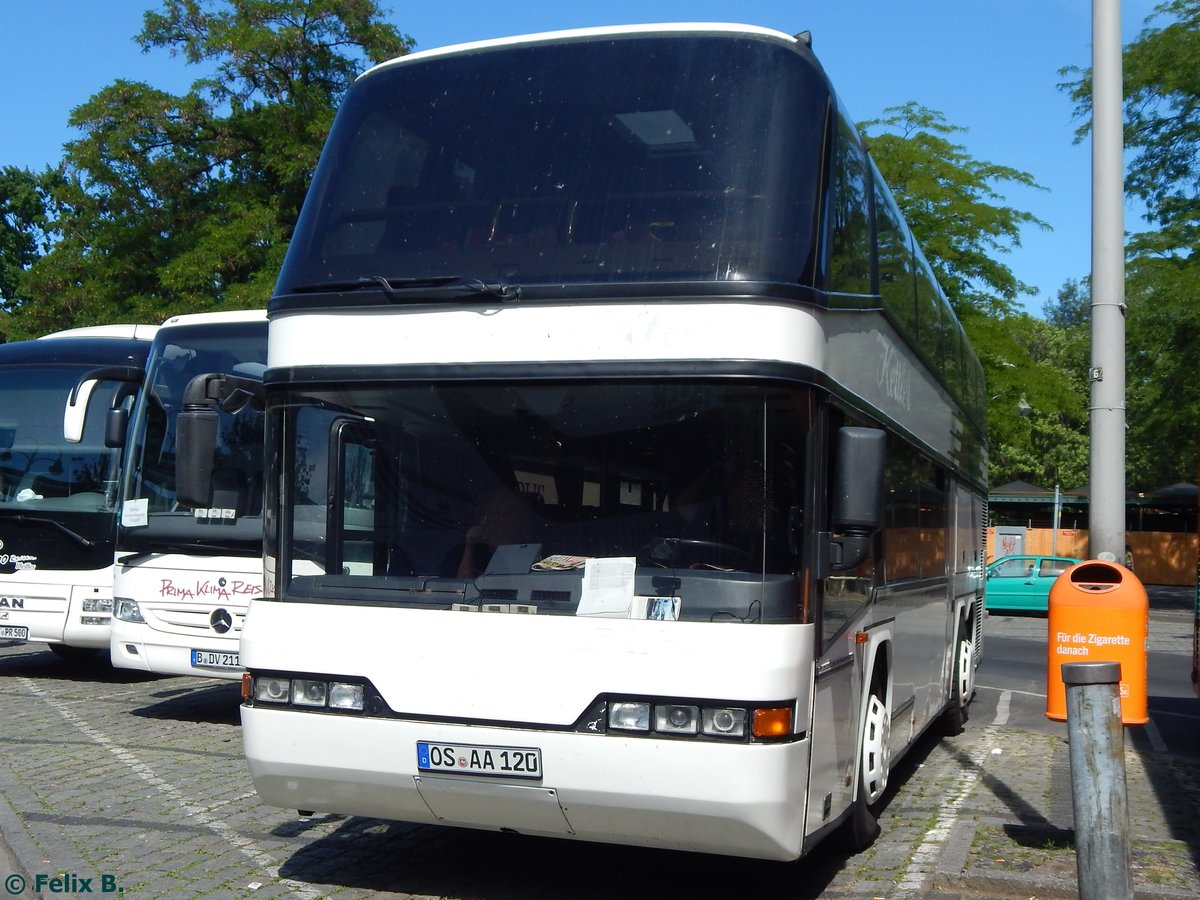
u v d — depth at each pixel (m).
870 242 7.07
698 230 5.60
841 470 5.50
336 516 5.89
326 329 5.95
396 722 5.52
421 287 5.80
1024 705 15.23
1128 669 7.16
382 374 5.82
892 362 7.83
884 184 8.10
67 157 29.45
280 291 6.11
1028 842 7.02
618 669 5.24
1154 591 44.62
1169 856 6.74
